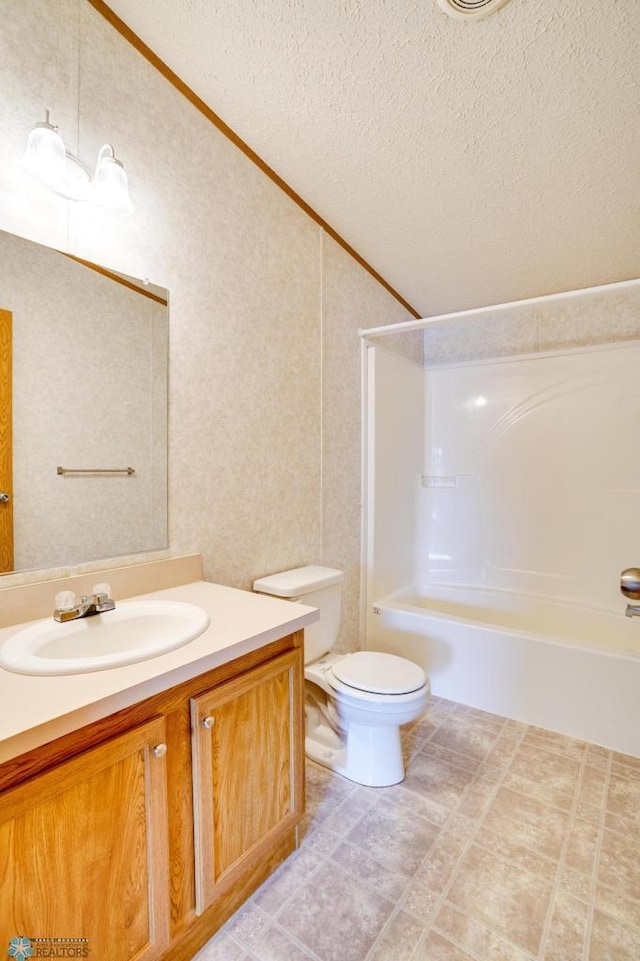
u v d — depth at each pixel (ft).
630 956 3.45
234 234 5.49
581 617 8.48
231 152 5.42
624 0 3.61
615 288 5.97
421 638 7.68
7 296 3.61
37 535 3.83
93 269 4.13
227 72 4.64
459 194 6.17
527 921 3.74
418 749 6.09
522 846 4.49
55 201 3.85
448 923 3.73
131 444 4.48
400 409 9.25
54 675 2.75
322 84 4.65
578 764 5.76
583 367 8.72
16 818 2.30
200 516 5.16
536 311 9.22
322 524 7.19
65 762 2.48
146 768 2.88
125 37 4.29
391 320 9.00
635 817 4.86
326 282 7.11
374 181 6.06
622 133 4.94
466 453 9.92
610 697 6.10
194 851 3.28
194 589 4.74
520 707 6.77
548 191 5.96
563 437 8.90
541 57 4.15
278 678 3.97
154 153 4.58
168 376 4.79
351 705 5.18
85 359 4.11
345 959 3.46
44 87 3.73
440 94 4.64
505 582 9.46
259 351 5.89
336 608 6.42
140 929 2.89
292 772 4.17
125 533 4.45
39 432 3.83
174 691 3.09
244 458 5.70
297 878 4.15
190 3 3.98
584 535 8.70
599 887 4.03
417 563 10.17
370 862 4.32
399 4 3.79
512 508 9.40
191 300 4.99
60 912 2.49
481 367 9.77
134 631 3.91
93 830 2.62
